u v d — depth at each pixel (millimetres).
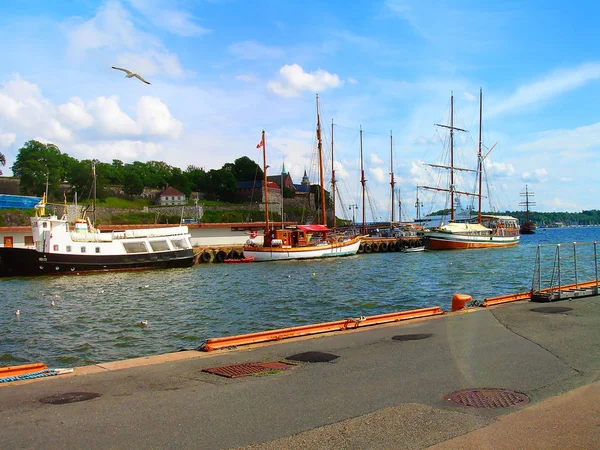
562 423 8453
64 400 10375
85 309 34406
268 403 10016
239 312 31625
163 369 13023
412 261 73500
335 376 11914
